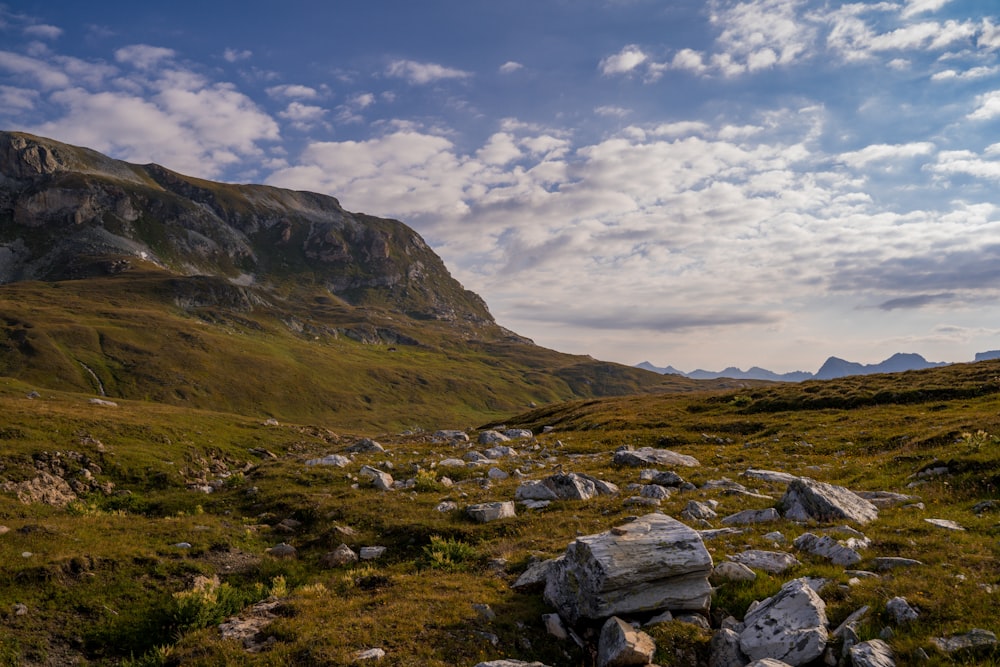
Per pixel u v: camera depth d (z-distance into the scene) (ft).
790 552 53.62
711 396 223.71
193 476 145.59
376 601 50.78
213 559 71.41
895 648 34.71
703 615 44.52
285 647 42.55
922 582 41.83
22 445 127.03
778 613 40.29
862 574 45.21
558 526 72.23
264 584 62.49
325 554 71.56
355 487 105.60
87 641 51.01
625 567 43.78
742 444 137.18
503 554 63.26
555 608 47.16
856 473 89.71
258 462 177.99
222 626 49.01
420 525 76.74
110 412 183.32
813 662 36.19
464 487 103.55
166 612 54.13
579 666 40.86
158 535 77.25
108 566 62.75
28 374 549.13
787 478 89.10
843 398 171.53
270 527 86.99
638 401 254.88
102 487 123.75
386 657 40.24
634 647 38.19
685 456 117.19
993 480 68.64
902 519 59.21
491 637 43.21
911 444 100.01
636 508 76.38
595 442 153.79
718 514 71.41
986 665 31.55
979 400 141.69
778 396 192.85
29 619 51.78
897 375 200.54
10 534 70.03
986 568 43.78
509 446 162.61
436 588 53.31
